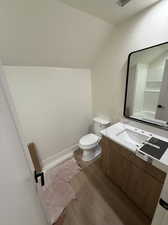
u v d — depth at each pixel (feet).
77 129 7.80
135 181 3.91
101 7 3.64
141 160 3.49
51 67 5.68
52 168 6.41
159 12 3.48
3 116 1.19
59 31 4.15
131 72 4.74
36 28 3.73
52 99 6.12
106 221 3.88
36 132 5.92
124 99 5.41
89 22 4.28
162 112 4.10
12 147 1.33
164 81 3.84
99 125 7.09
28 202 1.61
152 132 4.57
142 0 3.38
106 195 4.74
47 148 6.52
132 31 4.34
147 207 3.72
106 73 6.10
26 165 1.70
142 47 4.19
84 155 6.85
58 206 4.40
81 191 4.96
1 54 4.04
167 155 3.21
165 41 3.57
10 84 4.76
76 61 6.06
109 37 5.32
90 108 8.16
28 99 5.34
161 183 3.06
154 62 3.97
